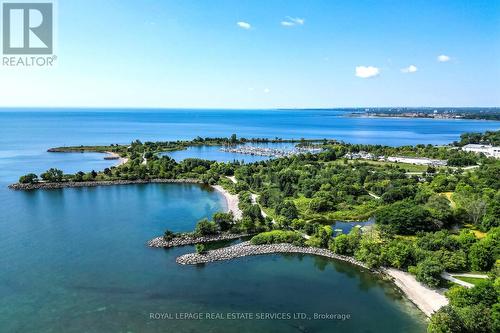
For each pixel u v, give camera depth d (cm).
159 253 9612
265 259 9388
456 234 10300
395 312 7038
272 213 12550
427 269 7738
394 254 8531
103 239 10538
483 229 10419
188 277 8362
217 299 7456
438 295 7400
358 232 10062
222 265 9000
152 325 6550
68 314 6831
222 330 6456
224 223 11000
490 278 7469
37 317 6725
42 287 7794
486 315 5944
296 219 11356
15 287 7781
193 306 7188
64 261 9050
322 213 12656
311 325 6638
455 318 5941
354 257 9225
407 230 10331
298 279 8369
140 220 12312
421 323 6675
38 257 9262
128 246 10038
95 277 8269
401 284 7950
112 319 6706
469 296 6462
